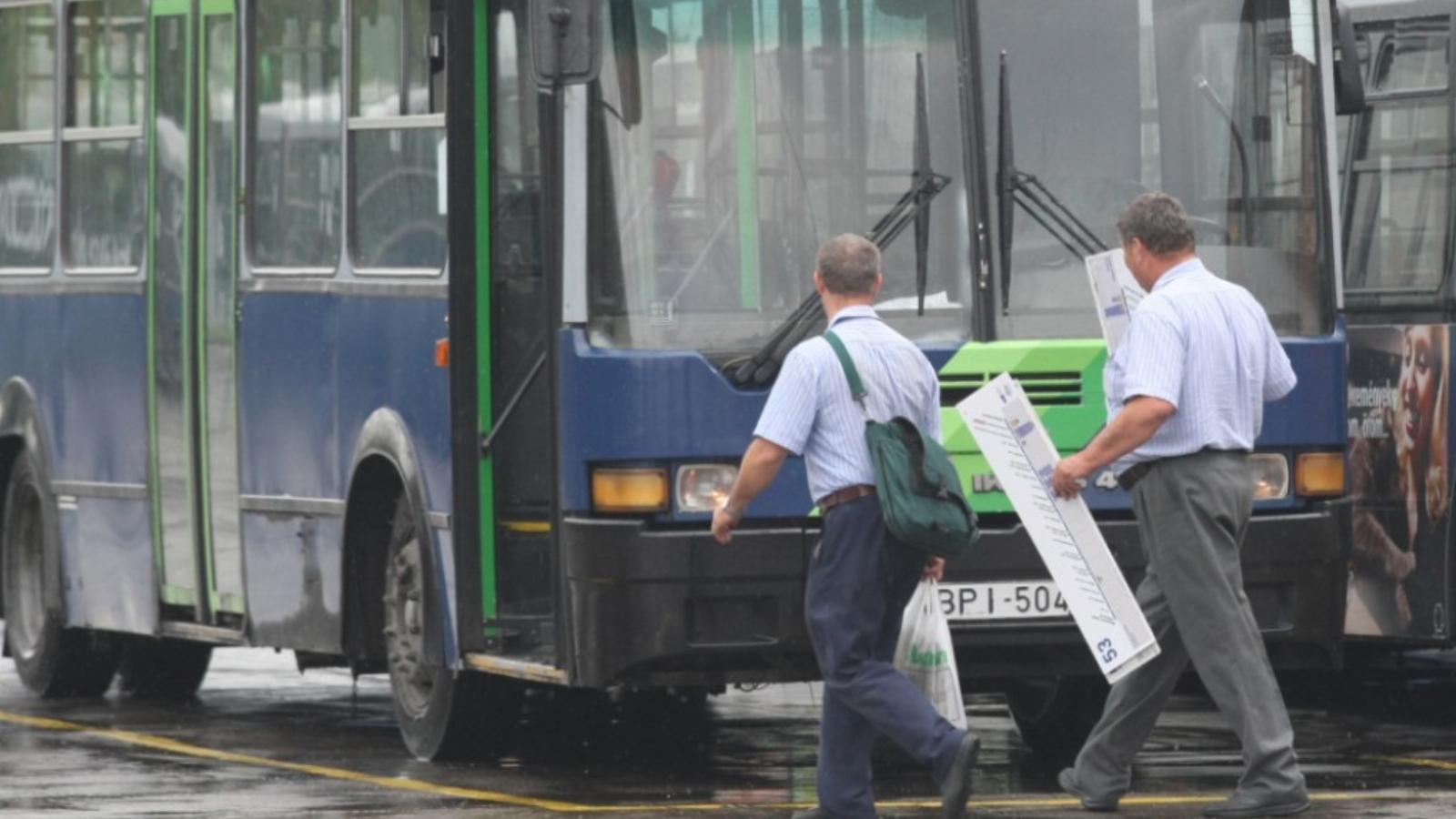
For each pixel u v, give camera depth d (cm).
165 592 3794
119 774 3127
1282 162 2991
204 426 3672
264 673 4488
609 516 2836
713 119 2886
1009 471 2620
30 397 4097
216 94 3653
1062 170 2936
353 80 3356
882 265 2902
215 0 3656
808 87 2903
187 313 3697
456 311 3067
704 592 2812
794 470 2823
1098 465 2569
